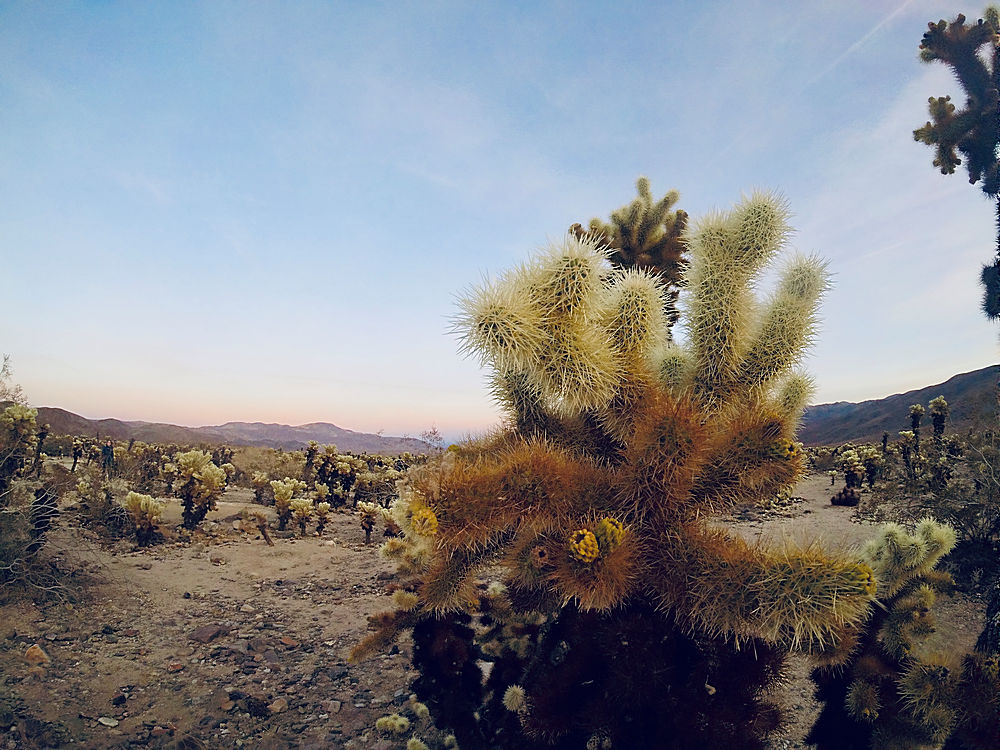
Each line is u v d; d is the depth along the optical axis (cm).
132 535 862
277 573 767
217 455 1988
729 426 196
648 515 187
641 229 495
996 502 664
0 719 348
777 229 211
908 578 257
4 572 563
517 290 185
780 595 160
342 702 420
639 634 193
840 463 1883
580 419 223
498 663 285
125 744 344
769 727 197
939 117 626
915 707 223
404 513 223
